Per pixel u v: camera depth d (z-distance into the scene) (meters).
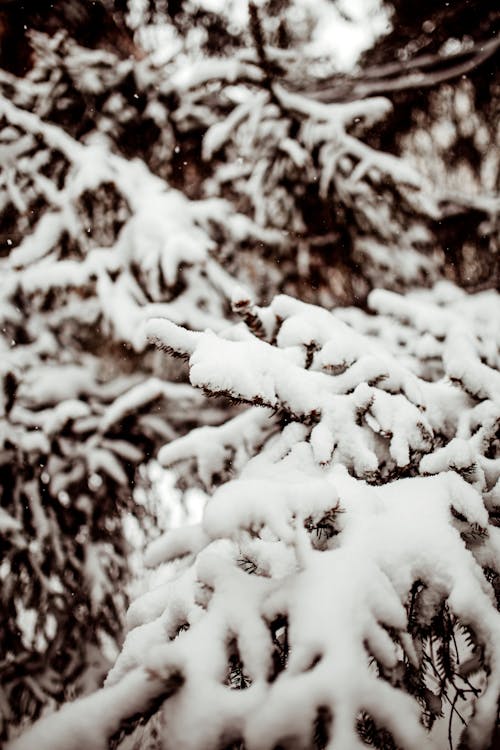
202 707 0.95
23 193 3.56
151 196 3.46
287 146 3.30
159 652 1.02
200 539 1.51
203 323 3.24
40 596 3.71
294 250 3.75
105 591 3.76
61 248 3.47
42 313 3.59
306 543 1.15
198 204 3.56
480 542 1.31
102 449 3.56
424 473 1.48
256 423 1.86
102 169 3.34
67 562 3.78
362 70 3.82
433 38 3.52
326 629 1.02
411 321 2.53
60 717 0.96
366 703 0.95
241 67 3.14
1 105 3.28
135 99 3.70
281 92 3.23
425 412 1.72
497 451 1.79
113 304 3.20
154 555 1.52
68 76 3.49
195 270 3.35
